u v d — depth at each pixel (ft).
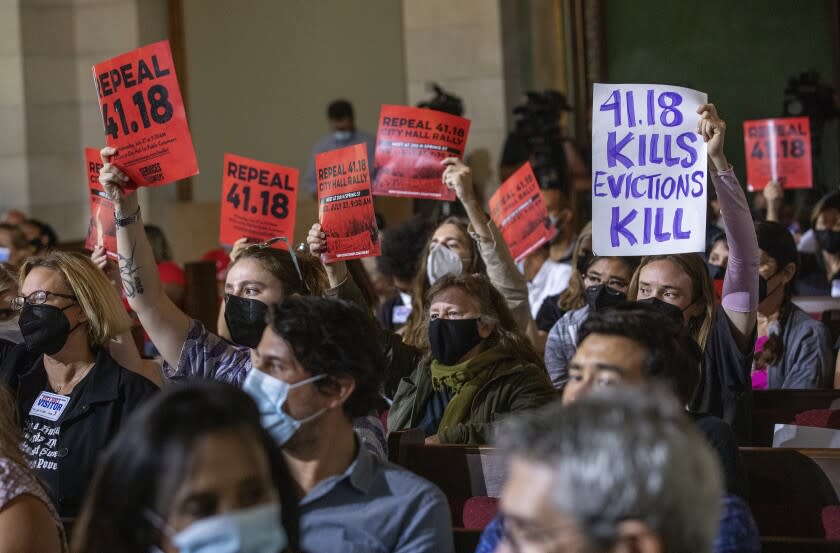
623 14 37.32
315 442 8.00
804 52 36.63
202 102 40.06
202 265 20.61
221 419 5.59
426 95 37.47
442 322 11.96
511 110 37.17
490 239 14.60
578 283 16.71
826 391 12.16
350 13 39.88
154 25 38.99
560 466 4.79
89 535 5.64
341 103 35.14
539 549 4.83
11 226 22.77
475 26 36.99
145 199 38.88
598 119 11.52
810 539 8.20
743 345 11.01
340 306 8.03
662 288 11.25
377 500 8.03
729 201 10.99
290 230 15.10
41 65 37.70
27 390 11.05
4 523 8.30
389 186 15.35
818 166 29.45
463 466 10.14
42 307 10.63
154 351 18.31
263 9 40.14
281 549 6.07
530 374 11.96
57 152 37.99
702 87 37.19
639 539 4.74
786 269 13.70
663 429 4.87
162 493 5.48
